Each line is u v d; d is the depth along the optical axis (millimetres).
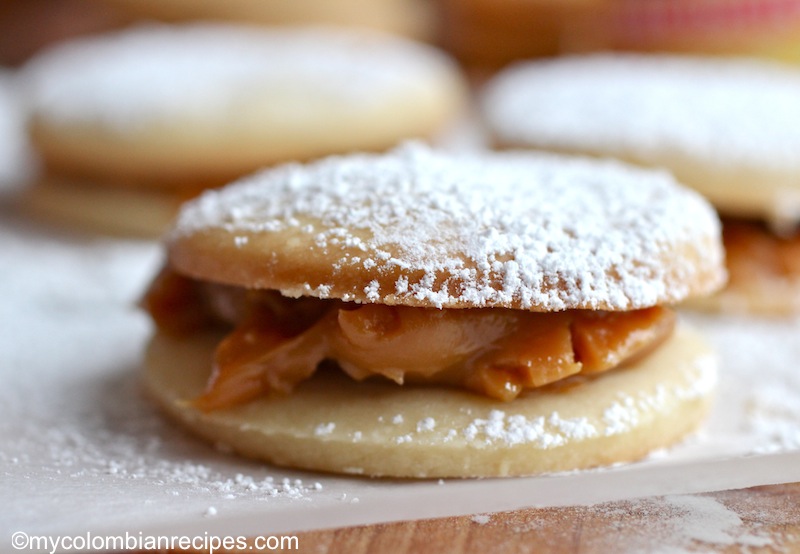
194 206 179
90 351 196
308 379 166
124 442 167
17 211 272
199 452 165
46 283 225
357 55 302
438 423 159
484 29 405
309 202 167
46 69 312
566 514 154
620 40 365
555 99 250
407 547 148
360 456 158
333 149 257
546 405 162
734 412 177
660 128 226
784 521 153
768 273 215
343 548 148
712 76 266
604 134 228
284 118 253
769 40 330
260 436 161
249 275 161
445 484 157
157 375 175
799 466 162
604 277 159
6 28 426
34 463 161
